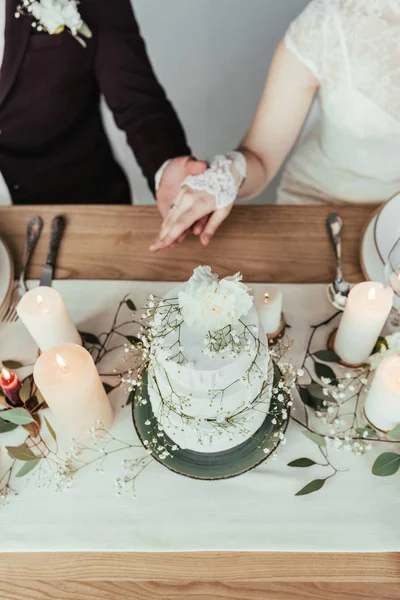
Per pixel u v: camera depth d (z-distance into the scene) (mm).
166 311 718
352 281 1011
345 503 789
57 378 757
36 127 1572
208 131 1821
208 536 772
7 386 841
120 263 1062
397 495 793
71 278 1043
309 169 1459
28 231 1093
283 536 767
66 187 1733
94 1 1415
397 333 835
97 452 846
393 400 750
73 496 811
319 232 1083
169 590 759
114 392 904
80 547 770
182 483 815
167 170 1230
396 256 814
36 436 860
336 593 747
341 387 816
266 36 1585
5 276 1009
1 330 978
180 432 777
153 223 1117
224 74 1666
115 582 765
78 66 1494
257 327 701
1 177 1677
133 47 1523
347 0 1149
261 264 1047
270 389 763
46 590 760
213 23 1543
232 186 1115
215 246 1078
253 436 819
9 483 826
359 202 1419
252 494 803
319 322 964
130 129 1630
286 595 749
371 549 751
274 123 1331
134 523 786
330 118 1306
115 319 981
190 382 684
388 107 1209
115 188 1807
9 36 1402
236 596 752
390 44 1137
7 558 779
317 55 1207
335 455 830
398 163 1312
